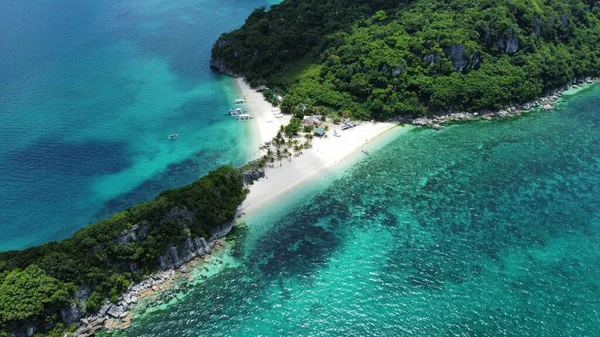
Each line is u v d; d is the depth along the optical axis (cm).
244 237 10456
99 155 13838
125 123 15588
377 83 15512
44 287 7950
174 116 15988
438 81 15300
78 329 8219
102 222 9275
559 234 10362
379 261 9756
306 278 9369
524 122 15125
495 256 9806
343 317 8519
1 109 16425
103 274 8675
